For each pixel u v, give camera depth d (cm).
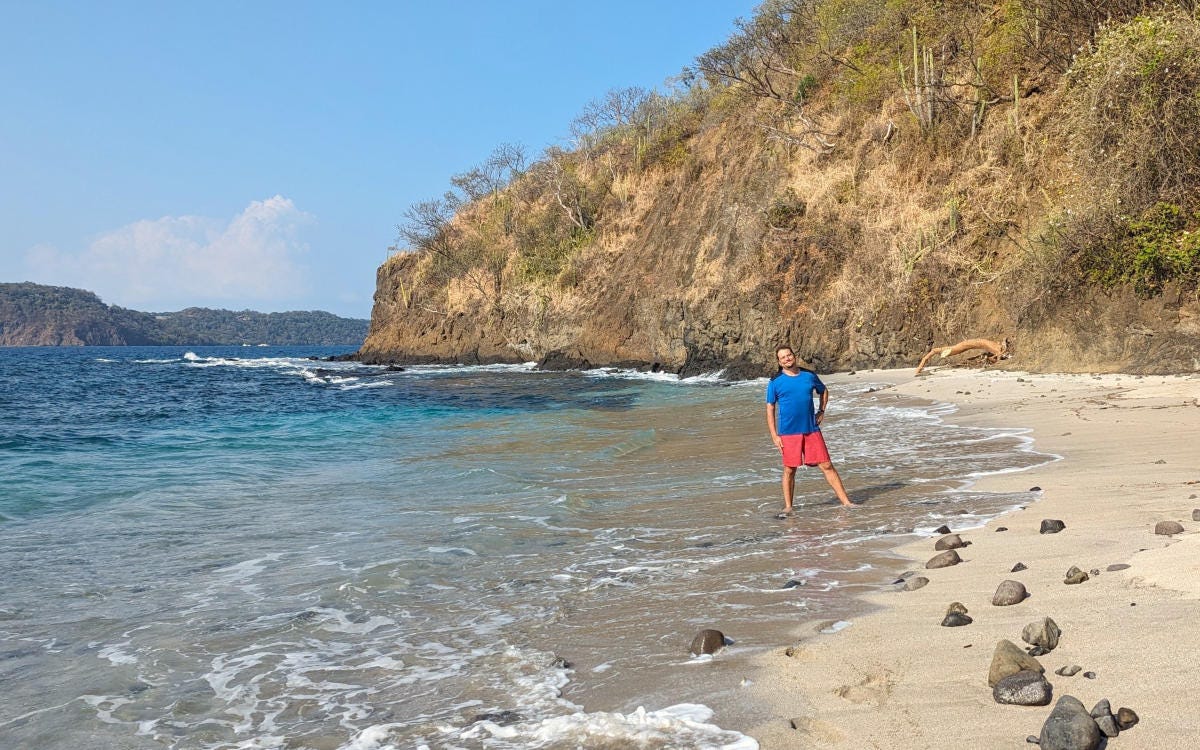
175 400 3014
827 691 322
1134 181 1669
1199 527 492
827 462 735
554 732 308
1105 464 784
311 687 385
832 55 3384
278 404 2688
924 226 2553
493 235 5519
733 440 1284
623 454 1200
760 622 423
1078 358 1781
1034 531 551
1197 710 261
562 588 529
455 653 419
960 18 2756
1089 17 2152
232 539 718
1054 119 2258
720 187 3669
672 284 3756
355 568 605
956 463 898
